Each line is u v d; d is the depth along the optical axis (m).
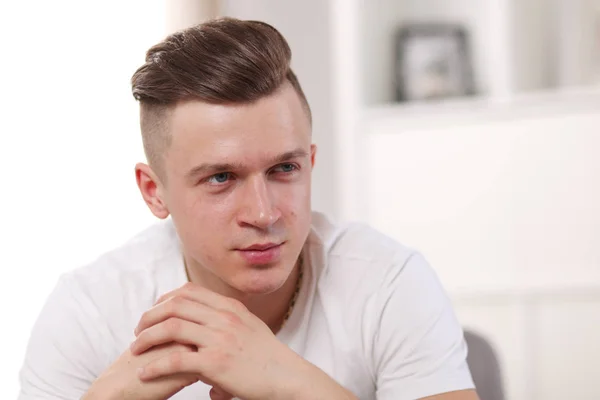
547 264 2.65
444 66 3.06
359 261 1.14
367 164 2.90
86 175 2.50
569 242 2.63
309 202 0.97
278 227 0.93
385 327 1.09
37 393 1.11
